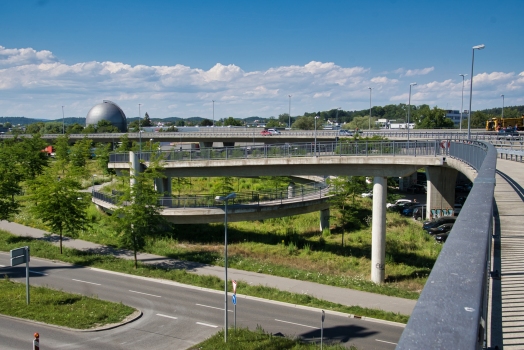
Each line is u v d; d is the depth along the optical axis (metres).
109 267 32.59
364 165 33.88
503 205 13.88
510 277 7.73
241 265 34.31
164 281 29.88
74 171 37.41
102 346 19.64
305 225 49.81
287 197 45.34
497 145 43.34
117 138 110.38
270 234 45.47
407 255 38.19
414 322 2.09
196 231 45.75
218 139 99.06
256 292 27.80
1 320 22.20
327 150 35.28
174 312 24.17
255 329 22.05
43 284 28.47
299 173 37.44
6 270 31.42
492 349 5.06
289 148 37.16
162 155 39.50
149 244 39.66
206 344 19.70
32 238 40.75
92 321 22.22
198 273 32.19
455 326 2.00
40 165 70.94
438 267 2.80
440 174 50.91
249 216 41.53
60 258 34.66
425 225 46.09
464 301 2.24
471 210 4.56
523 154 30.17
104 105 164.50
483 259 2.86
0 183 41.16
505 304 6.65
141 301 25.91
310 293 28.53
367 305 26.59
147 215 33.19
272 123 194.38
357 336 21.31
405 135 71.00
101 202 48.06
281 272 32.72
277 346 19.42
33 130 150.00
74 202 36.19
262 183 68.81
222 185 51.41
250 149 39.31
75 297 25.64
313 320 23.44
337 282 30.78
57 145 86.50
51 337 20.47
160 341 20.34
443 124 121.31
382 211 32.75
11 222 46.69
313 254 39.03
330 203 45.91
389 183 58.88
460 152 27.05
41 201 35.84
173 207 41.84
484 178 7.02
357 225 47.78
